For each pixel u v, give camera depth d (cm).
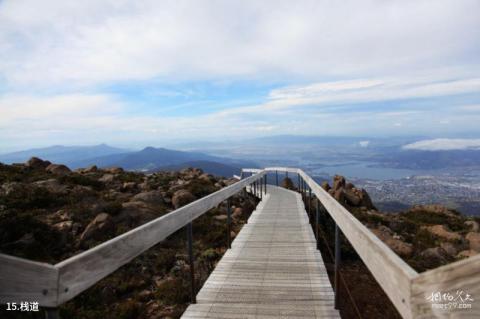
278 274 487
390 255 170
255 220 909
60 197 984
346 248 773
